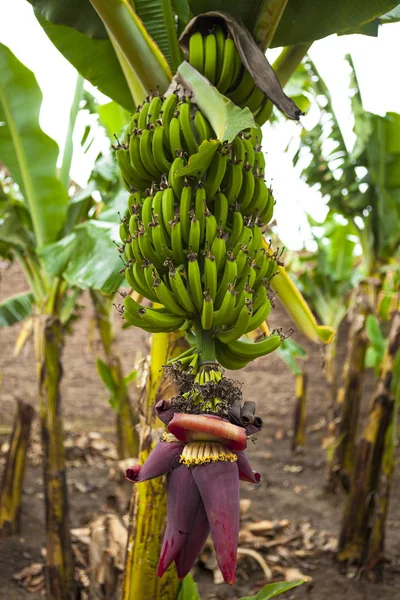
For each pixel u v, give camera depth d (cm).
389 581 465
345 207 598
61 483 382
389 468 464
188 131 163
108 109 392
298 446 855
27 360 949
